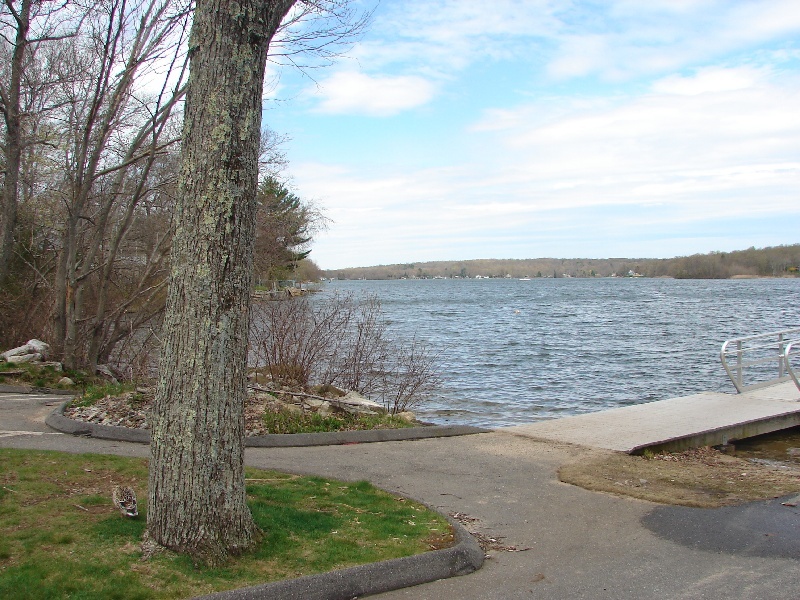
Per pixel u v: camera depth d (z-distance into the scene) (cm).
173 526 458
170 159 1642
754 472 826
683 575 502
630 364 2433
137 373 1448
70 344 1432
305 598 425
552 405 1653
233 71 473
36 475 630
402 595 457
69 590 396
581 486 739
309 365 1271
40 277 1719
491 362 2445
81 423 879
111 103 1400
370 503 631
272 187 1962
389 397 1334
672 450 937
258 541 491
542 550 552
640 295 9988
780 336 1468
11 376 1300
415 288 14862
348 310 1392
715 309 6194
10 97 1427
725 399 1261
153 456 472
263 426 946
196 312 466
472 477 769
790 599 461
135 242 1888
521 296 9875
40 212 1625
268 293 1518
